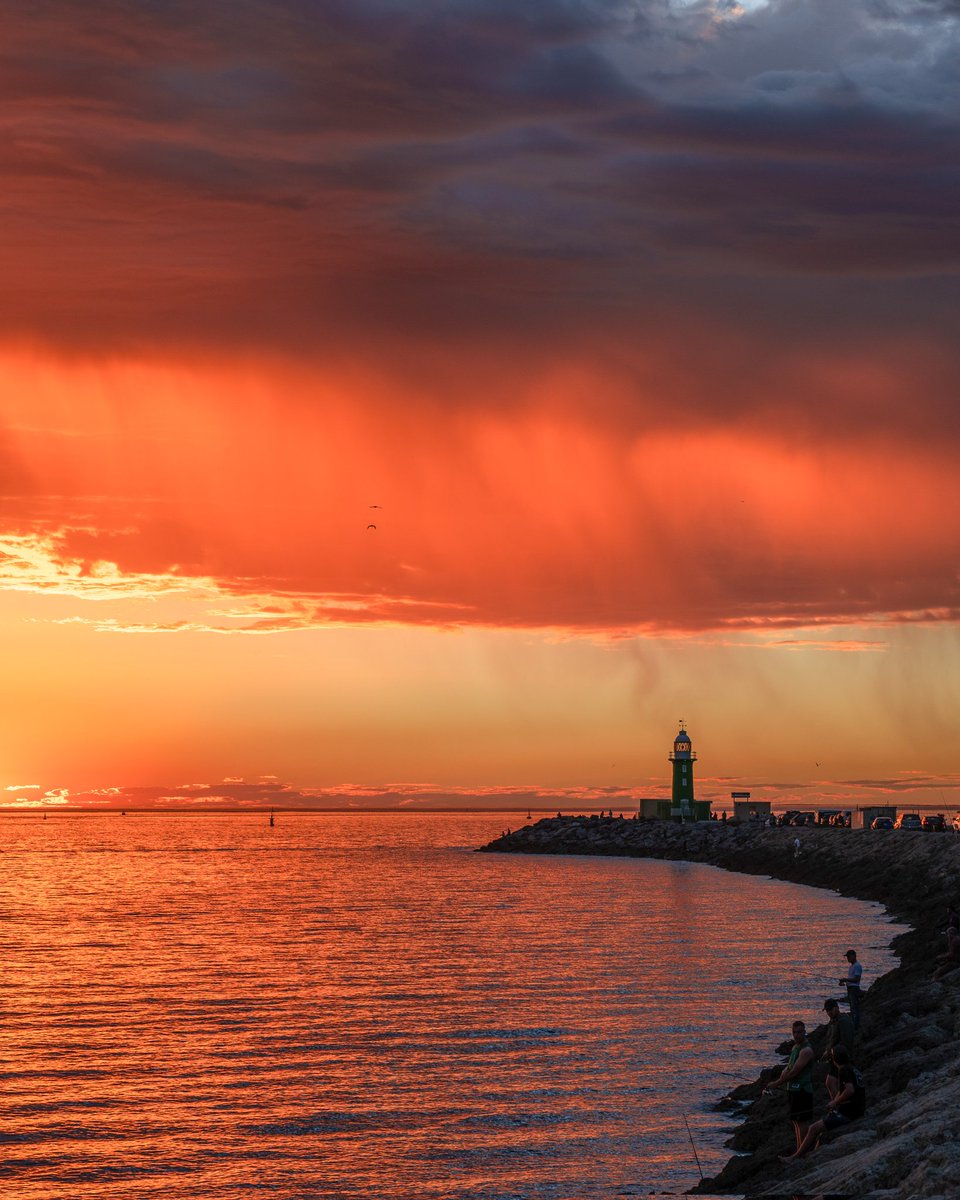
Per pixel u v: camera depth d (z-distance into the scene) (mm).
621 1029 54000
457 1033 53719
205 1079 46219
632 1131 39281
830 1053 32812
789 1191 27500
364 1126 40312
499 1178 35281
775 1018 55969
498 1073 46562
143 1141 39031
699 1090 43906
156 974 73438
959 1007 44438
